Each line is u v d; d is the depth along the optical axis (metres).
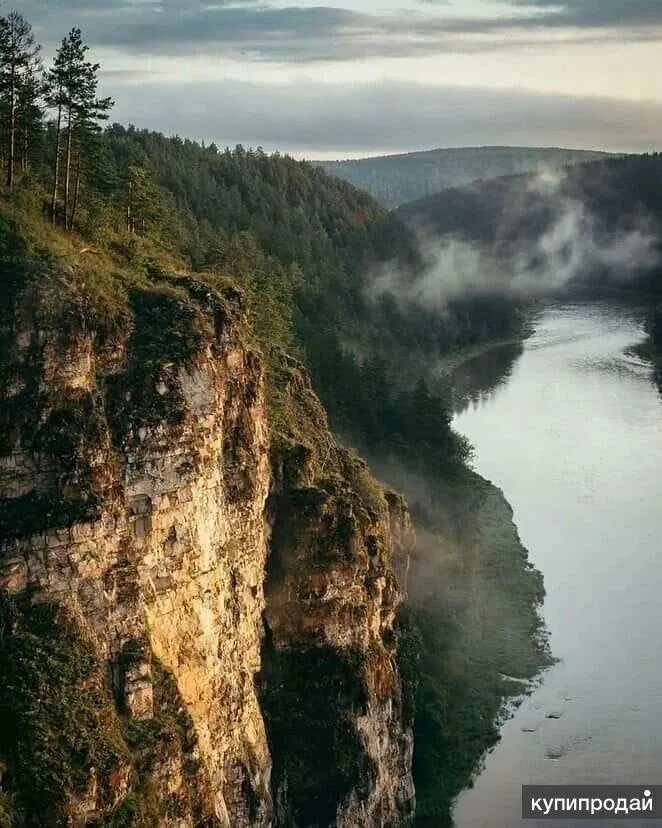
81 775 52.75
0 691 53.44
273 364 95.12
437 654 101.38
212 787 60.94
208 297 72.12
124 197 88.44
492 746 91.38
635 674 101.31
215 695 65.06
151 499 61.47
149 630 60.16
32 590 55.66
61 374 59.19
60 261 63.56
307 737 74.00
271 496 77.44
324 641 75.94
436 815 83.62
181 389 64.31
